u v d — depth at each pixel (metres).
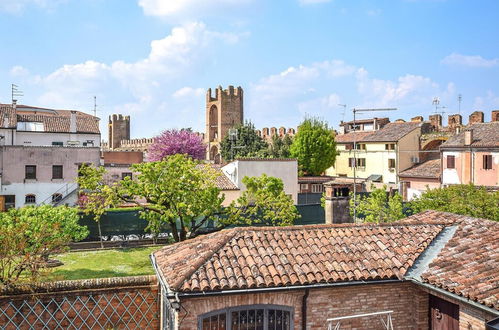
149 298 12.91
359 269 11.52
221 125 91.38
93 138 55.06
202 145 60.56
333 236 12.99
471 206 22.39
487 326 8.89
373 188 27.05
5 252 15.41
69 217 23.84
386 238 13.12
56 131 52.88
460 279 10.66
